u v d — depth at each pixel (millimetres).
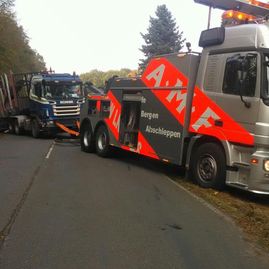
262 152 5793
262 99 5738
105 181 7453
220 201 6016
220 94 6418
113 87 9969
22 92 18625
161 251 4000
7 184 7105
